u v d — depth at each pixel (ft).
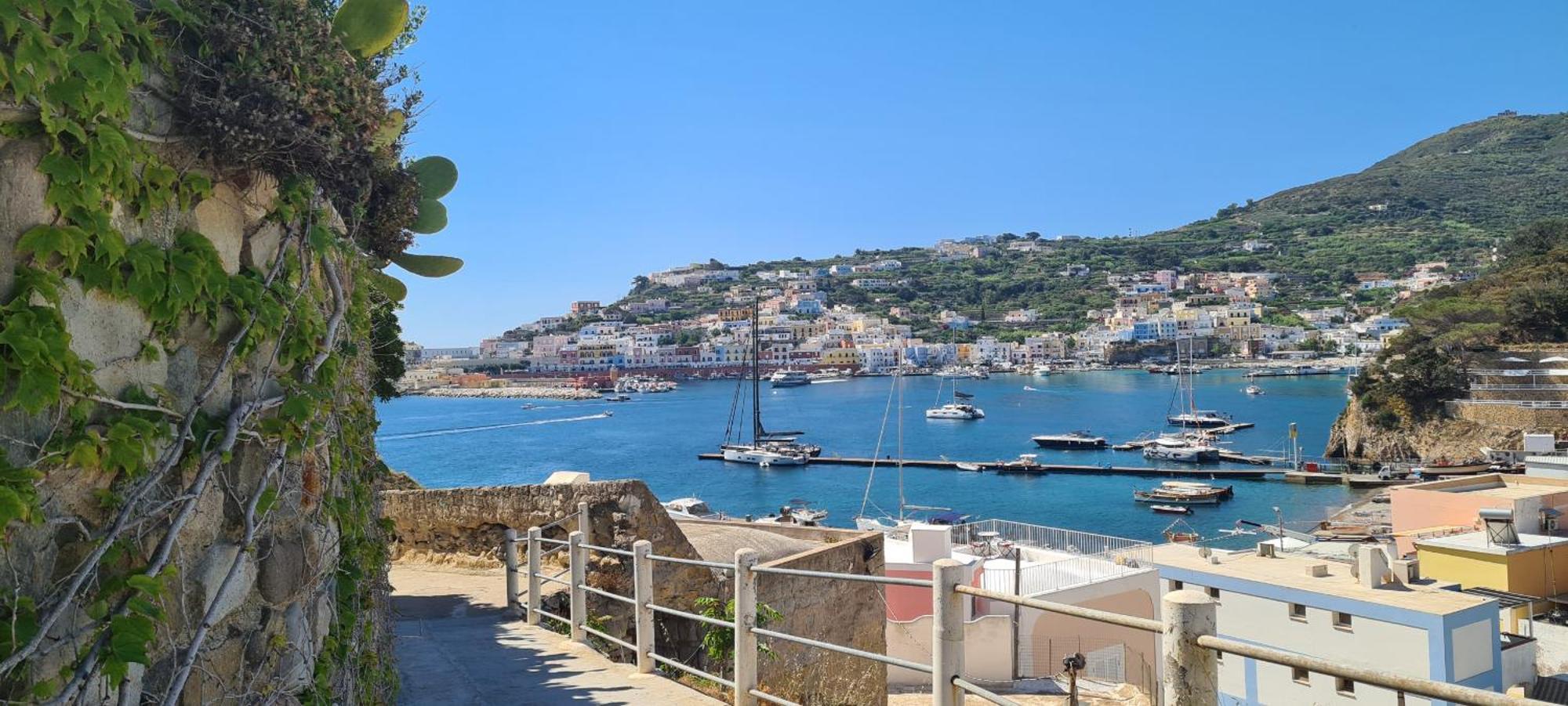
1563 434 249.96
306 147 12.29
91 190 9.02
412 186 20.48
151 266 9.77
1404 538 121.49
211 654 10.69
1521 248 385.91
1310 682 81.61
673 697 21.71
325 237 13.60
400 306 25.40
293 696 12.43
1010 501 228.63
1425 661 75.20
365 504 17.37
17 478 7.98
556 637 28.63
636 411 501.15
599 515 35.96
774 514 216.33
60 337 8.50
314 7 14.23
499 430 402.31
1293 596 83.66
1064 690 72.18
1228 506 215.72
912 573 78.02
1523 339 290.76
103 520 9.23
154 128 10.18
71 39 8.98
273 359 12.08
